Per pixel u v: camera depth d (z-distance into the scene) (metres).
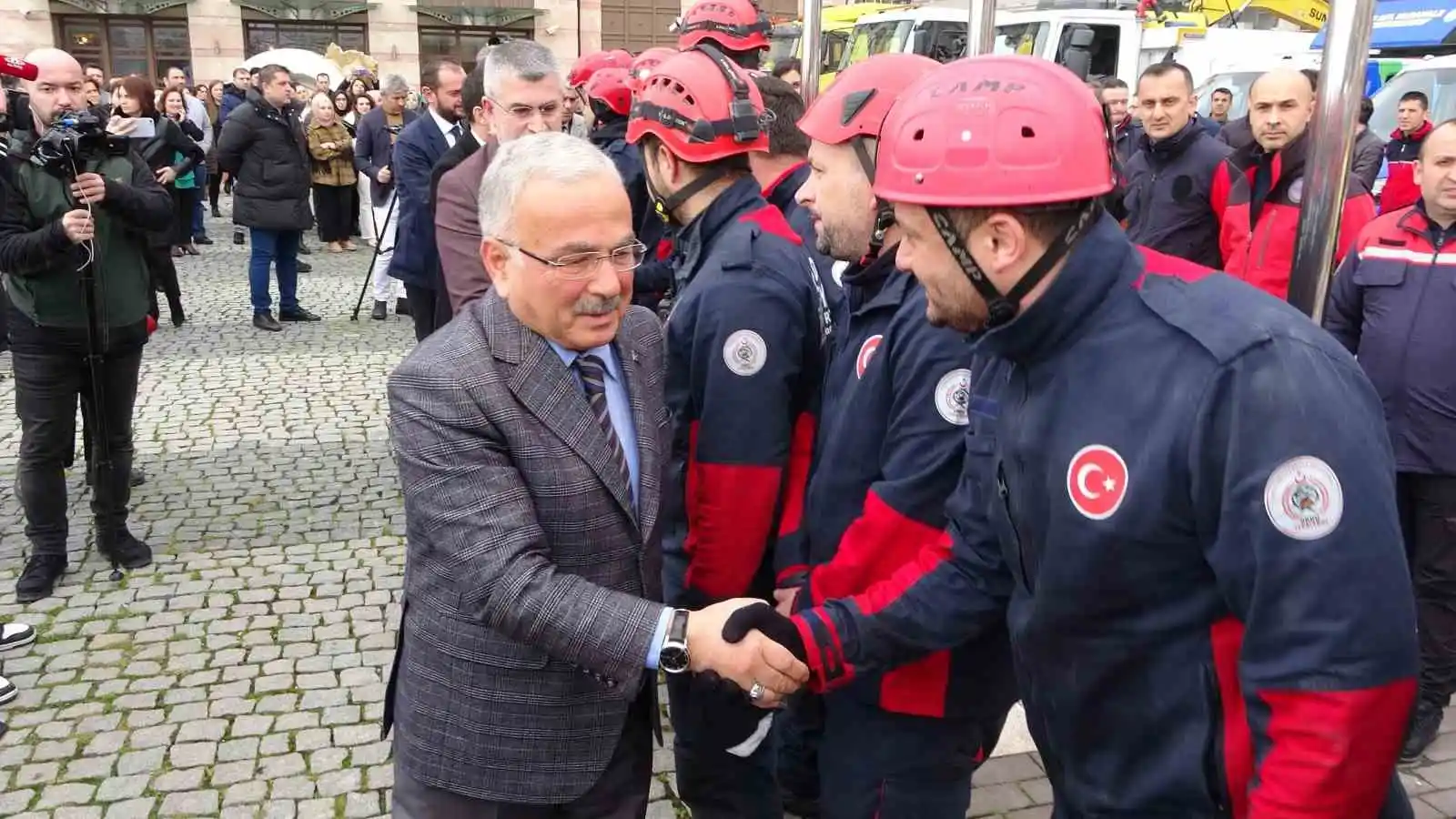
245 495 5.05
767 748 2.31
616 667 1.57
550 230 1.54
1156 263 1.32
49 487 3.99
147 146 7.84
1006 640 1.90
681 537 2.34
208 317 8.80
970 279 1.28
